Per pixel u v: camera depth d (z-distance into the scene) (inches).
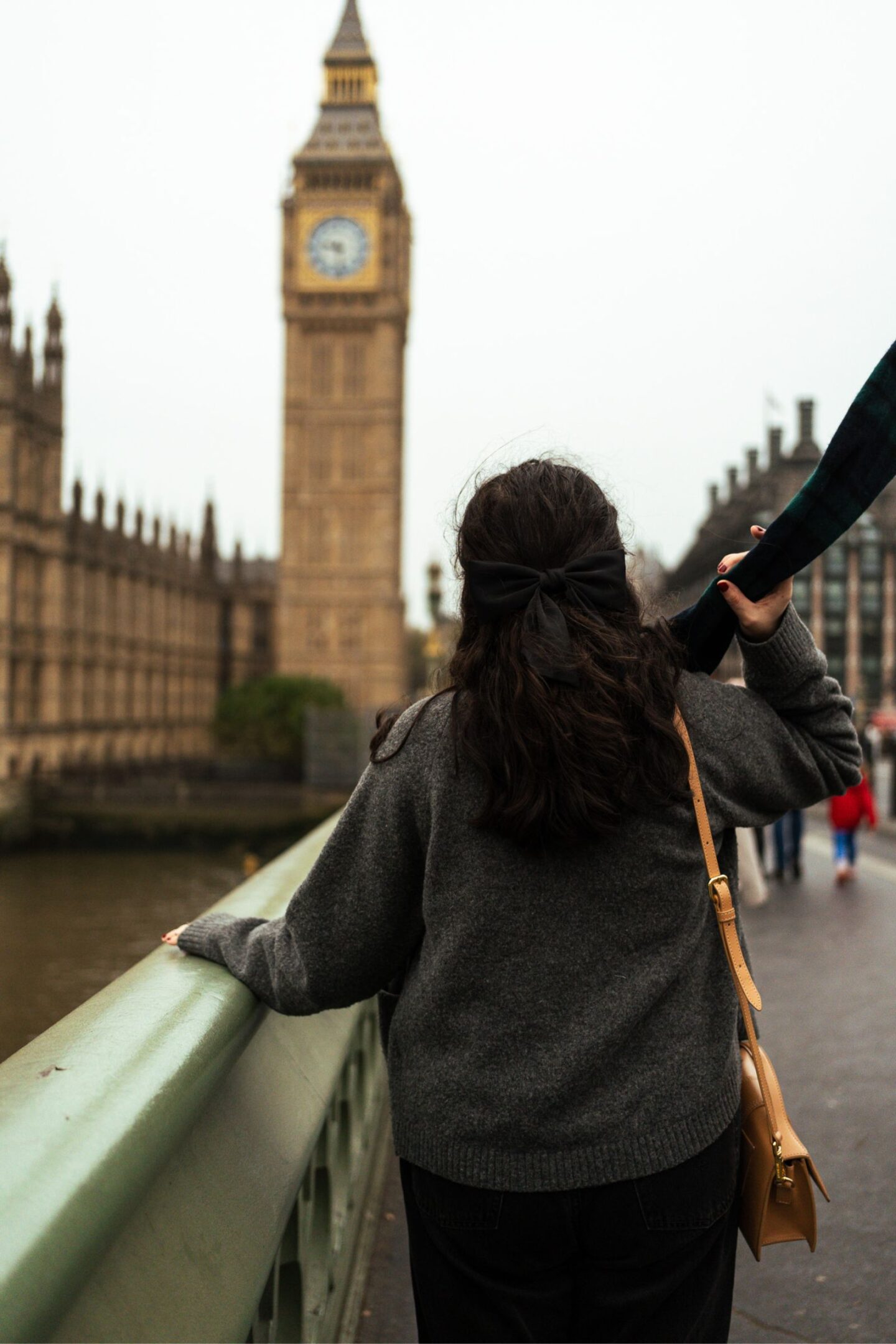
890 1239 158.1
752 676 79.2
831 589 3115.2
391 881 73.4
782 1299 143.8
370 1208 168.4
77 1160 52.4
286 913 77.4
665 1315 71.0
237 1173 82.8
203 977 82.8
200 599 4402.1
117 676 3649.1
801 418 2042.3
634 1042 69.6
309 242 4047.7
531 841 67.5
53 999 976.9
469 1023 69.7
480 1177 68.3
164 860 2679.6
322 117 4119.1
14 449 2930.6
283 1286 102.0
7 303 2920.8
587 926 68.9
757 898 293.3
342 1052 130.3
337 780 3083.2
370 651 3996.1
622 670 69.1
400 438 4170.8
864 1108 208.7
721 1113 71.0
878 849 671.1
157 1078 63.8
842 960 333.7
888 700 3078.2
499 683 68.4
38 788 2851.9
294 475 4040.4
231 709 3634.4
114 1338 56.1
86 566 3437.5
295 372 4055.1
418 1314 76.2
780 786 76.2
